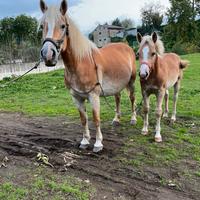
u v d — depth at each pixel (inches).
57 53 90.6
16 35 1277.1
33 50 600.4
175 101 142.9
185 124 139.4
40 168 94.7
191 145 114.2
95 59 104.0
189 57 545.0
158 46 111.2
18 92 251.9
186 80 279.0
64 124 145.9
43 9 96.0
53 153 106.7
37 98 221.3
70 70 99.0
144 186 84.9
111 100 198.2
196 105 177.5
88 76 100.0
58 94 233.3
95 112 104.0
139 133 127.0
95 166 96.4
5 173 91.6
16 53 587.8
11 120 158.9
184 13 904.9
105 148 110.6
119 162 99.2
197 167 96.3
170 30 928.9
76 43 96.7
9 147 113.8
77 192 79.7
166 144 114.4
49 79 327.9
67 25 95.3
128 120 146.1
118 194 80.4
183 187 84.7
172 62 133.2
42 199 77.0
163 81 114.3
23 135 129.0
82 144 110.9
